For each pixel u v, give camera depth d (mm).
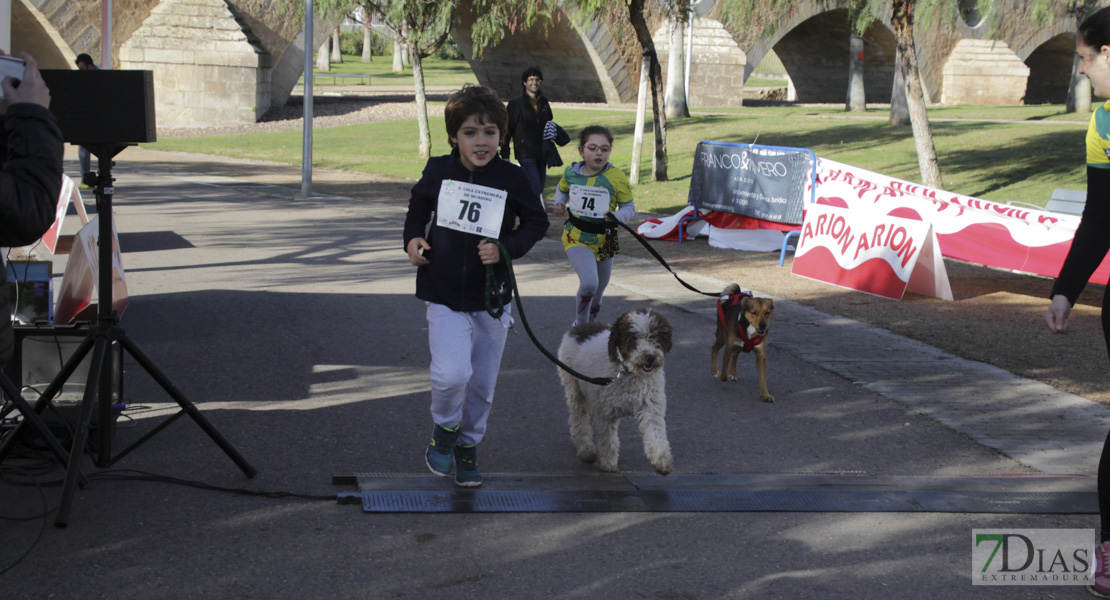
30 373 4938
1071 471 4969
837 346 7652
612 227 7000
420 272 4219
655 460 4406
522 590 3457
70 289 5785
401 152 28625
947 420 5805
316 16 41312
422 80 27000
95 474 4406
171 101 36875
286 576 3490
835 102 56500
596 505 4246
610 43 44812
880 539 3996
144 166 22703
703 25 45438
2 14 6219
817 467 4996
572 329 5035
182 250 11523
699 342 7734
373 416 5570
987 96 49281
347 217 15031
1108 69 3676
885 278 9766
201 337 7281
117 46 36688
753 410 5992
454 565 3641
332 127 36500
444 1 25781
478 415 4391
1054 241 10094
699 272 10977
